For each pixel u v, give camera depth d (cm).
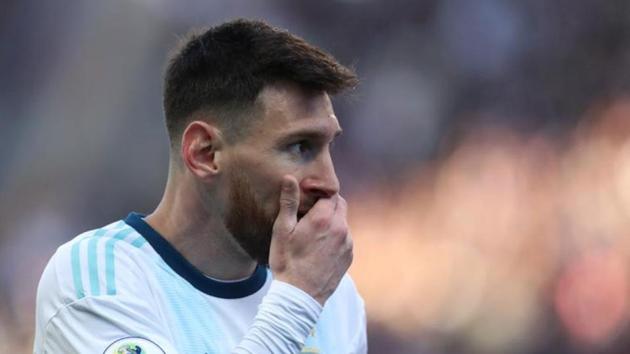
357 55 4828
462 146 4566
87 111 4734
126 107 4738
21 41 4812
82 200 4584
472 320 3978
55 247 4362
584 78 4622
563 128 4547
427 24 4794
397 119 4644
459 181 4428
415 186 4512
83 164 4644
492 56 4719
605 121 4478
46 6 4825
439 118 4659
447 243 4262
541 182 4328
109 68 4772
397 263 4291
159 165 4672
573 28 4697
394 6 4822
